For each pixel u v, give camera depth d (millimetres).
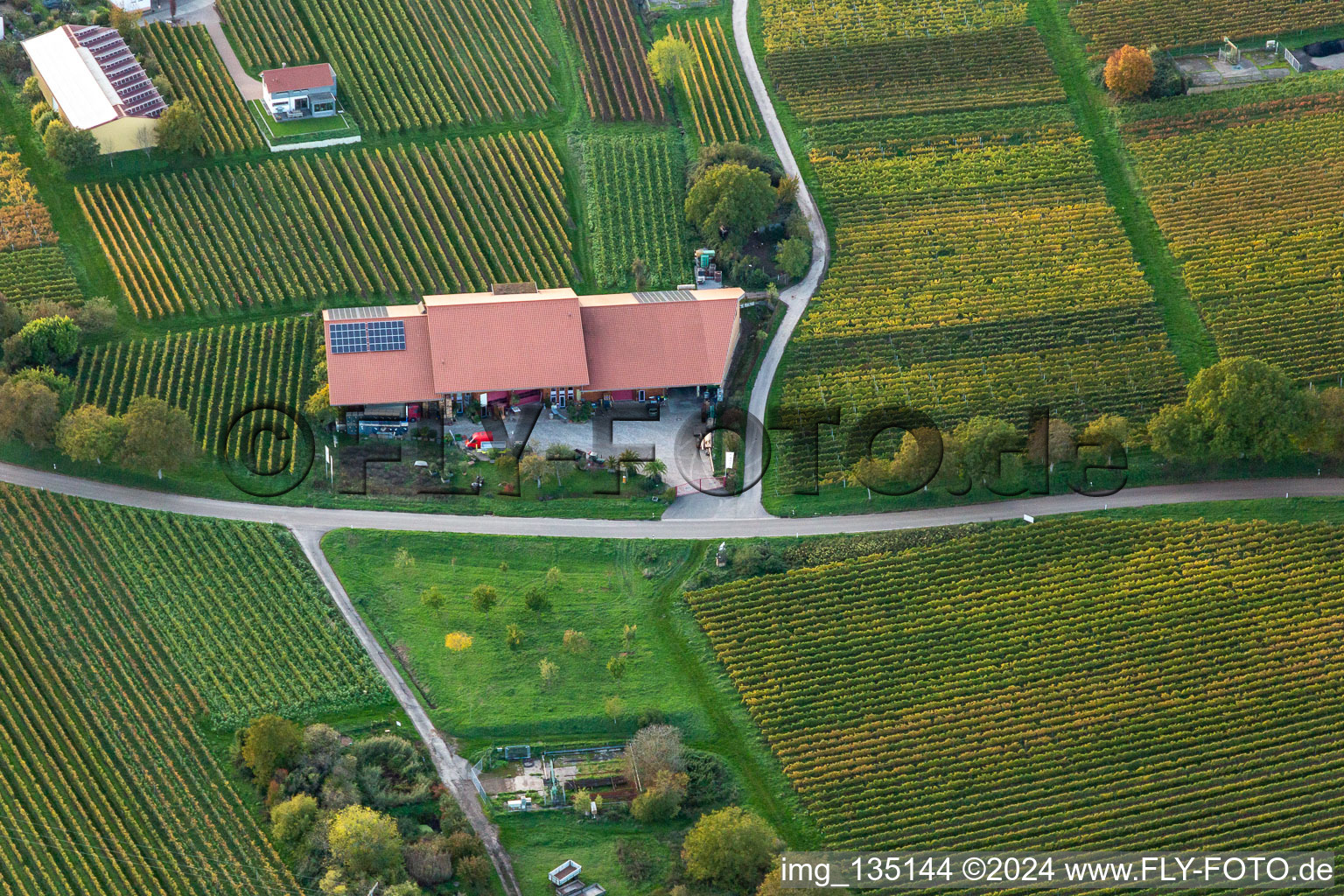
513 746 173875
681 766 171125
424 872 159875
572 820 168000
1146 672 184750
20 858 158500
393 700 176750
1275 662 186125
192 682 175375
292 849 161125
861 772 173500
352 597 187000
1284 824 170250
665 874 163750
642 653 184625
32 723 170500
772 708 179500
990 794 172500
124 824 162250
